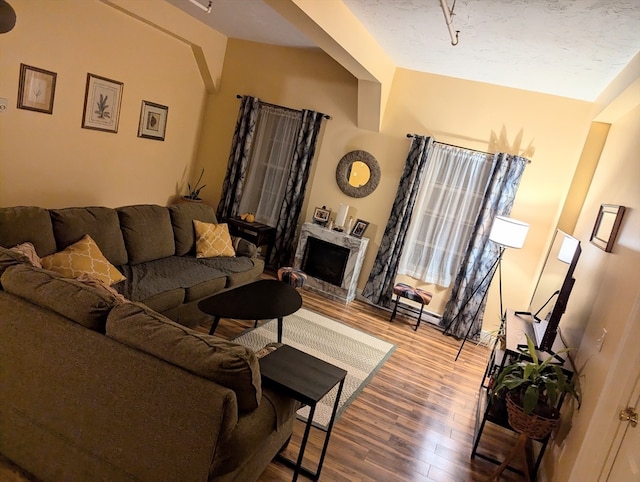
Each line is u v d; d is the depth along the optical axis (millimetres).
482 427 3102
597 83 4164
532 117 5070
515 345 3242
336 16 3516
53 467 2107
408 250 5660
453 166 5383
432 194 5496
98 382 1931
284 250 6117
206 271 4258
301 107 6023
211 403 1744
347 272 5629
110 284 3328
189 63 5961
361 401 3520
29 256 2895
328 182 6004
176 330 1928
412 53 4641
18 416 2143
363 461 2822
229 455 1820
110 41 4820
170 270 4031
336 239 5652
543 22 3041
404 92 5504
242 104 6109
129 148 5465
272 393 2197
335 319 5082
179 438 1808
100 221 3684
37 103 4281
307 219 6160
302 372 2359
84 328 1981
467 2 2965
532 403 2611
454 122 5355
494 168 5102
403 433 3229
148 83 5449
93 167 5090
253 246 5066
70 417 2014
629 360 2092
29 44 4074
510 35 3430
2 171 4188
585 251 3652
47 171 4594
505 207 5125
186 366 1832
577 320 3262
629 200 2863
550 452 2939
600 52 3357
